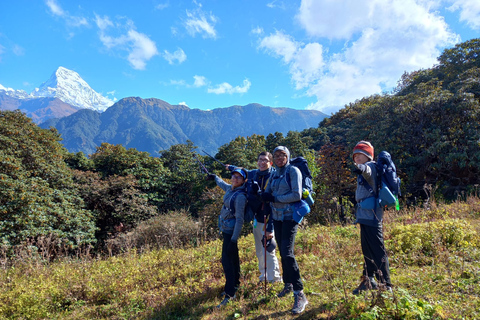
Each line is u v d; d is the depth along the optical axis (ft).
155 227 38.78
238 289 12.98
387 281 9.70
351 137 83.20
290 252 10.62
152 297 13.47
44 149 61.72
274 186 11.41
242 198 12.13
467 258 13.05
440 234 15.56
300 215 10.61
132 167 83.97
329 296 10.94
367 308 8.44
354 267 13.78
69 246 43.09
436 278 11.42
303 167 11.53
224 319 10.70
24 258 23.41
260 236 13.32
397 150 65.16
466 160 53.57
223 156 97.86
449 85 71.61
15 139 54.08
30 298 14.08
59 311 14.15
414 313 7.76
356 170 10.00
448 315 8.14
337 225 25.89
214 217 47.96
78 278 16.58
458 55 87.15
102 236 62.64
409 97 71.10
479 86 61.82
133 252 24.27
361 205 10.06
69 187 61.16
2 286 17.11
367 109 79.92
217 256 18.29
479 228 17.78
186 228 37.63
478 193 37.99
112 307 13.35
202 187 79.77
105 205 67.77
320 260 15.65
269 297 11.68
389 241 16.40
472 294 9.66
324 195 43.24
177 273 16.31
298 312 9.98
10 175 46.14
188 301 12.81
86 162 84.33
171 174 85.92
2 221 39.06
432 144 58.29
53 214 46.73
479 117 54.80
